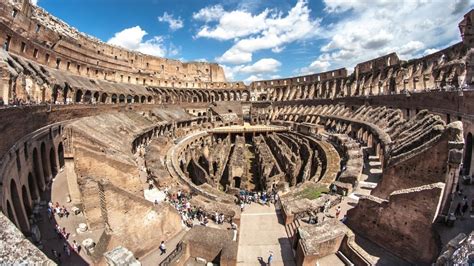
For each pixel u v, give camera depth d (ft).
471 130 94.22
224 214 82.28
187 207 86.69
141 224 65.67
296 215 81.66
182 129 231.71
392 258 65.16
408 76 198.39
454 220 61.26
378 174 112.47
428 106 132.57
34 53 148.97
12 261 21.15
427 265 60.13
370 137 153.89
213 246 63.21
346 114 211.61
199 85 345.92
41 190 97.81
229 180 140.26
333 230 67.05
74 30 229.45
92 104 156.04
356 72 258.57
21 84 115.34
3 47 122.93
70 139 92.73
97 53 229.66
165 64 335.26
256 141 215.31
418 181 72.90
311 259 59.82
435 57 177.27
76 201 91.30
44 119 107.04
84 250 67.21
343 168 119.85
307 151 166.20
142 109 225.97
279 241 74.59
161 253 66.85
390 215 67.00
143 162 137.69
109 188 60.39
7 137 72.49
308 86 321.52
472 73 139.74
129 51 291.99
